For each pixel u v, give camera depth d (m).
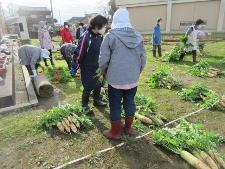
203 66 8.80
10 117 5.43
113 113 4.12
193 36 10.27
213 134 4.22
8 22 41.78
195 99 6.05
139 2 28.12
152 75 7.51
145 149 4.00
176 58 10.91
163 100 6.14
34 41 24.62
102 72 4.08
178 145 3.88
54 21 50.62
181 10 26.08
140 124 4.78
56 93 7.01
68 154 3.95
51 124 4.72
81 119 4.74
